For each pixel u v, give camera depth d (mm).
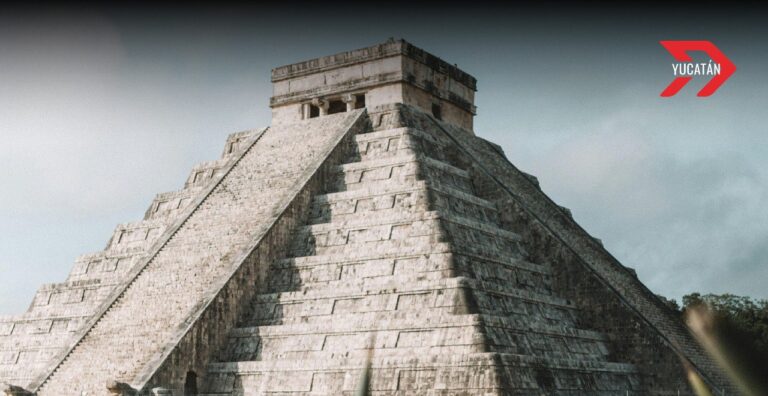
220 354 47062
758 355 50281
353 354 43656
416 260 46281
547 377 42062
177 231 54312
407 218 48250
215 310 47094
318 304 46906
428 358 40969
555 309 49000
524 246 53375
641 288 52062
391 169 53500
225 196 56250
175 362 44562
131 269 52688
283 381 43906
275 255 50938
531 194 57594
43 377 47000
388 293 45125
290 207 52375
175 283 49906
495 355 39500
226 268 49156
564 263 51844
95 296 57875
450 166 55188
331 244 50438
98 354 47188
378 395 41500
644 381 48000
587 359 47031
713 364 48594
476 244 49250
